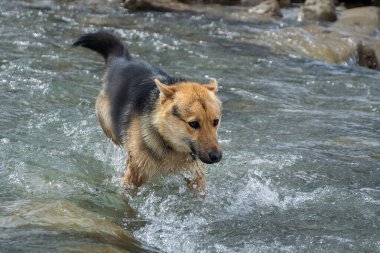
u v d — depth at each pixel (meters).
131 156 7.25
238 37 15.85
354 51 16.20
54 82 10.82
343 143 9.30
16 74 11.08
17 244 5.53
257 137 9.34
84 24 15.76
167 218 6.79
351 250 6.14
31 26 14.93
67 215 6.23
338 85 12.45
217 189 7.61
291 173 8.12
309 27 17.39
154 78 7.63
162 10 18.41
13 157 7.76
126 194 7.28
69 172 7.65
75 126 9.14
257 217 6.89
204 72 12.54
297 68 13.61
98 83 11.15
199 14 18.45
